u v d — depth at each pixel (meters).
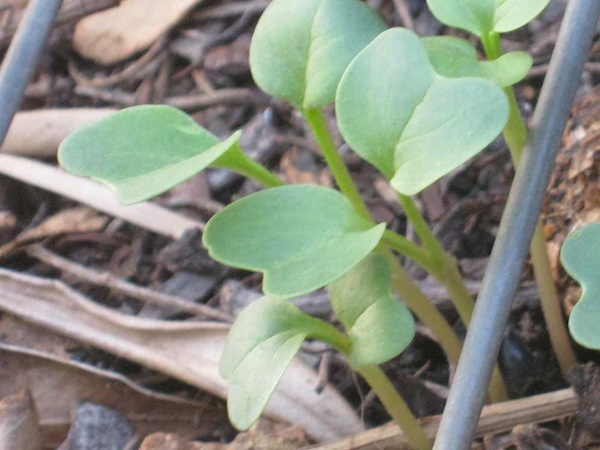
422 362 0.19
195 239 0.21
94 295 0.21
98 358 0.20
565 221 0.18
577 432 0.17
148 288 0.21
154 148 0.15
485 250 0.20
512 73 0.15
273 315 0.16
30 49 0.17
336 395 0.18
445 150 0.14
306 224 0.14
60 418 0.19
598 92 0.19
